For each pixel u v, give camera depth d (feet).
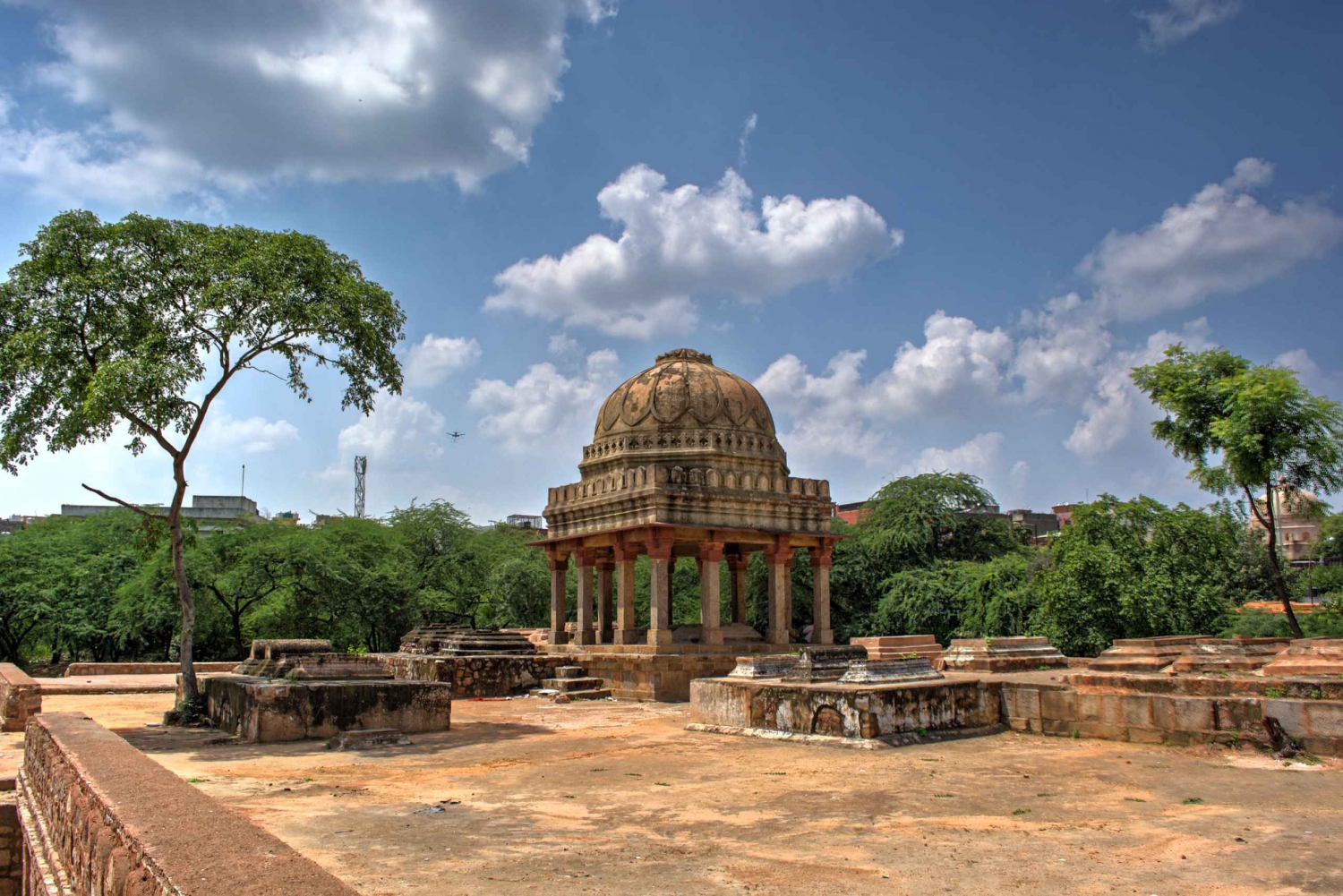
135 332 49.98
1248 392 75.51
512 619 130.11
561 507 84.28
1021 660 63.72
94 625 120.37
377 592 123.03
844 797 29.07
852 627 118.83
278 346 53.72
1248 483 77.71
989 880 19.90
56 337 48.96
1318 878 19.69
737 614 90.02
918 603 108.37
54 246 49.93
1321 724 33.86
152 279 50.52
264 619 117.70
